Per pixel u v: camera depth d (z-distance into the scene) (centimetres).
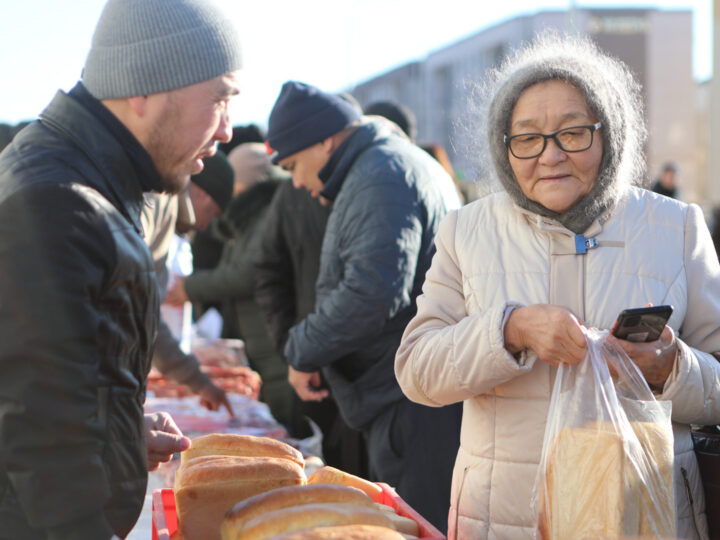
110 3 130
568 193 152
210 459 146
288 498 121
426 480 260
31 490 107
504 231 163
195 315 577
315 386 304
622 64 164
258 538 113
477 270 162
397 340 264
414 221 256
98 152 124
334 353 262
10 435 106
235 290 418
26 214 109
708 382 145
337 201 269
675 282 155
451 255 169
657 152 4575
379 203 255
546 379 151
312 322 264
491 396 157
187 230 325
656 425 130
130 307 120
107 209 116
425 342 161
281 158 287
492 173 167
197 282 418
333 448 325
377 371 263
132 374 124
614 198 156
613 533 121
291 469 141
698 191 4481
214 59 130
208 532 138
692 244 159
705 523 155
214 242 557
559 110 150
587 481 124
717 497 154
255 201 436
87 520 110
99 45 128
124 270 117
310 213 348
